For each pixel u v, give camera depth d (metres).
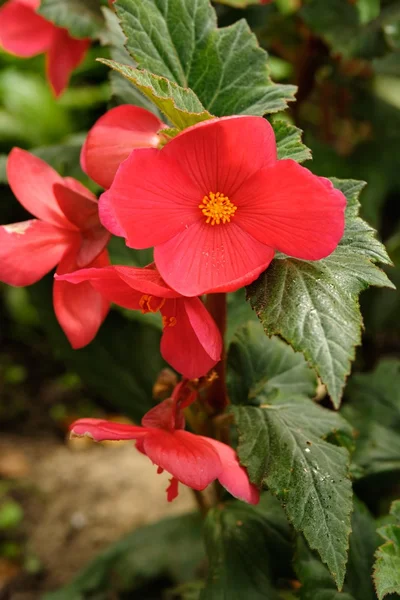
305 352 0.41
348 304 0.42
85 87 1.27
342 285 0.42
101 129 0.45
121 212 0.42
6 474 0.93
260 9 0.64
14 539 0.85
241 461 0.46
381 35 0.62
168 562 0.66
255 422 0.47
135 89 0.52
